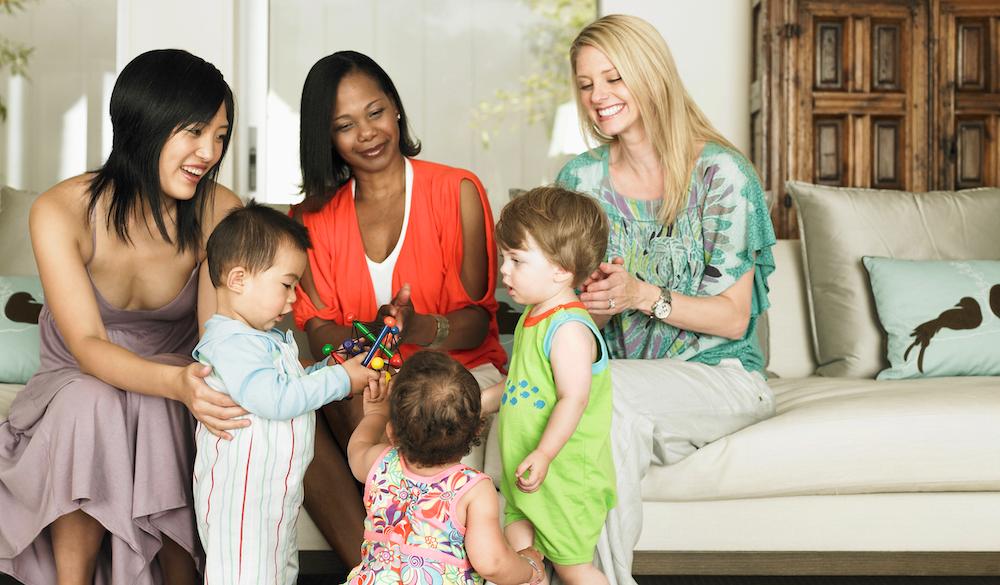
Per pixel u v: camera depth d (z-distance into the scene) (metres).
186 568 1.75
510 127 3.63
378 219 2.15
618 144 2.13
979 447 1.85
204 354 1.59
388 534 1.49
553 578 1.70
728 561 1.85
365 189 2.16
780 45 3.09
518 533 1.66
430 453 1.45
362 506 1.86
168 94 1.71
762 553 1.86
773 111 3.10
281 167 3.60
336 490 1.84
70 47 3.55
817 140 3.14
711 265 2.01
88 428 1.59
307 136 2.08
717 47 3.40
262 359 1.57
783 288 2.65
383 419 1.68
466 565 1.47
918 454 1.84
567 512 1.61
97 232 1.77
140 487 1.61
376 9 3.59
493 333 2.18
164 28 3.42
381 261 2.14
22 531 1.65
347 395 1.66
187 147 1.74
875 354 2.45
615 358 2.09
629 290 1.83
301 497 1.67
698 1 3.39
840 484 1.85
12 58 3.54
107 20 3.55
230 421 1.54
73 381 1.66
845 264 2.53
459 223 2.13
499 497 1.78
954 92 3.12
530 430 1.64
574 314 1.63
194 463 1.67
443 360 1.48
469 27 3.61
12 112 3.55
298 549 1.88
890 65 3.14
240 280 1.60
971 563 1.88
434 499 1.46
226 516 1.57
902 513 1.87
